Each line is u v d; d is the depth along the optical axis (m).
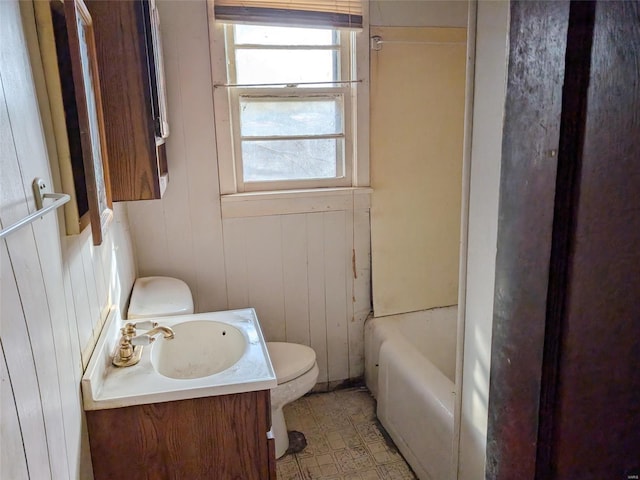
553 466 0.61
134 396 1.30
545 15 0.54
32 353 0.88
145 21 1.59
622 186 0.47
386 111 2.55
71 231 1.15
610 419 0.52
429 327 2.76
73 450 1.13
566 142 0.53
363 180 2.59
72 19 1.06
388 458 2.22
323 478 2.10
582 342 0.54
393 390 2.29
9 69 0.88
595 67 0.49
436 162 2.66
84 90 1.11
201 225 2.45
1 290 0.76
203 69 2.31
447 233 2.76
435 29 2.53
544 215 0.57
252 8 2.28
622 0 0.45
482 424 1.51
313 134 2.54
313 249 2.61
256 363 1.49
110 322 1.57
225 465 1.41
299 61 2.46
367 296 2.75
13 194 0.85
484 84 1.39
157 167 1.63
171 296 2.13
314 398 2.71
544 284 0.58
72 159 1.16
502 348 0.68
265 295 2.60
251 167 2.53
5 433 0.74
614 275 0.49
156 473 1.37
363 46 2.45
